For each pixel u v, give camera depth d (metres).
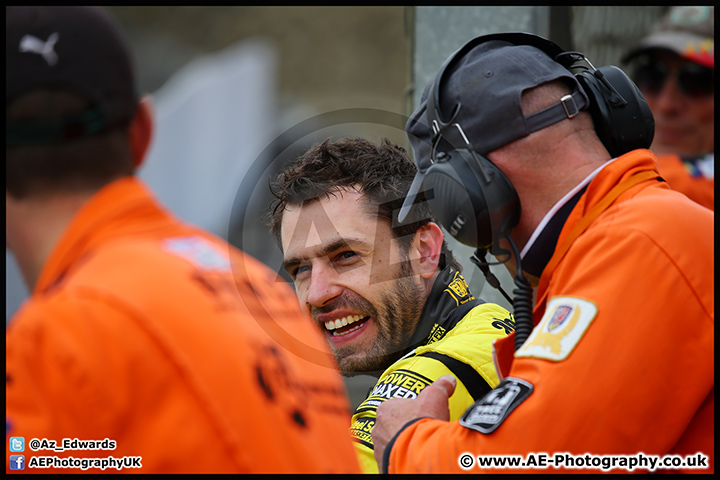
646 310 4.15
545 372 4.19
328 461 3.55
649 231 4.30
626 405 4.05
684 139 9.59
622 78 5.08
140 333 3.20
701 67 9.38
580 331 4.19
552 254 4.82
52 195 3.62
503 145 4.84
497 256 5.12
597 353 4.12
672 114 9.61
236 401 3.27
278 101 27.92
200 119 18.77
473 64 5.00
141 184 3.88
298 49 30.12
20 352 3.18
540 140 4.82
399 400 4.98
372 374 5.81
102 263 3.42
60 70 3.54
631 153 4.88
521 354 4.39
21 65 3.52
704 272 4.25
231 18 30.83
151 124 4.02
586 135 4.92
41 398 3.12
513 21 9.11
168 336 3.23
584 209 4.71
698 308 4.17
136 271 3.39
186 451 3.14
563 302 4.36
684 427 4.19
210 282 3.56
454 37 9.17
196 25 31.16
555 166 4.82
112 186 3.71
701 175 9.27
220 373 3.28
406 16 9.59
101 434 3.11
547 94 4.88
